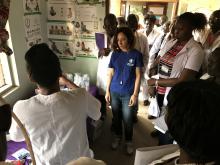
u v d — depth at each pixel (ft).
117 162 7.60
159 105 8.11
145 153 2.40
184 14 5.88
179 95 1.65
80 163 1.95
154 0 14.46
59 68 3.45
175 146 2.40
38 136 3.61
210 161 1.58
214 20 7.15
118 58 6.80
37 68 3.23
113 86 7.07
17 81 6.76
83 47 7.89
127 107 7.19
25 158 5.01
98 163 2.01
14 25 6.19
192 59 5.67
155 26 11.55
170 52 6.38
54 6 7.41
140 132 9.16
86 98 3.92
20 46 6.59
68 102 3.56
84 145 4.11
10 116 2.67
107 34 7.39
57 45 8.00
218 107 1.50
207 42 7.51
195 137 1.51
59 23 7.63
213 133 1.47
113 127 8.14
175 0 14.08
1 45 4.89
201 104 1.54
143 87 10.22
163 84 6.16
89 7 7.25
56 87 3.54
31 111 3.42
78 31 7.65
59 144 3.69
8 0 4.82
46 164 3.81
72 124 3.66
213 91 1.60
